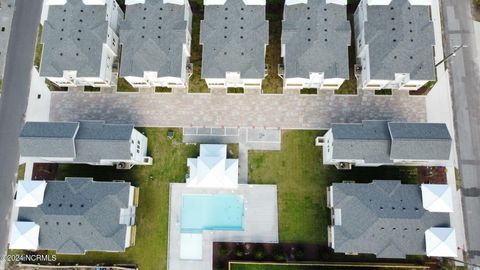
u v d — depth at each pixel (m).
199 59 61.88
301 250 54.88
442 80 60.25
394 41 54.50
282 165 58.47
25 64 62.59
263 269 55.78
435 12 62.47
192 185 54.47
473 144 58.28
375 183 52.81
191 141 59.50
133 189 56.16
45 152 53.41
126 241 52.97
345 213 51.88
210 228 57.72
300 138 59.03
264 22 56.38
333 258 55.56
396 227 50.53
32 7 63.84
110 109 60.66
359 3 60.34
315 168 58.16
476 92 59.81
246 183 58.22
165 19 56.50
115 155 53.44
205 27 56.38
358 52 59.66
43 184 53.09
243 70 55.09
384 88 59.69
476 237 55.88
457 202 56.66
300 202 57.38
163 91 61.00
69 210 52.03
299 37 55.47
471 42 61.41
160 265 56.50
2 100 61.53
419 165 57.56
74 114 60.72
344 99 59.97
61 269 56.59
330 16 55.88
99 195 53.06
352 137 52.31
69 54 55.59
